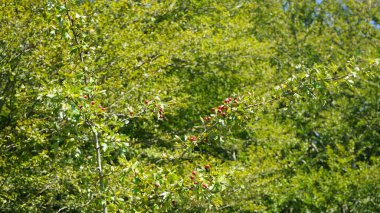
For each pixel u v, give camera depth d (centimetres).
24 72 742
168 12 1171
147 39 947
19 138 699
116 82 756
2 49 757
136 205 475
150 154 885
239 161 1095
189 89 1290
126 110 685
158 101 559
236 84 1355
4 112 856
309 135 1780
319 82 516
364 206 1325
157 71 866
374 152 1722
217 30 1404
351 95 1822
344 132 1669
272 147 1251
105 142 442
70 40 550
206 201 527
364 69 541
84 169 593
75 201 703
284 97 528
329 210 1373
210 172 462
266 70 1459
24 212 734
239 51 1237
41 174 725
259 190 1038
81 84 463
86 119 434
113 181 499
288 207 1450
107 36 867
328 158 1550
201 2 1356
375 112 1722
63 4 496
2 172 720
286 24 2022
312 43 1936
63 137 477
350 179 1323
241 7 1641
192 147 527
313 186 1355
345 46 1942
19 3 786
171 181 444
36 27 753
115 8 933
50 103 406
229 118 508
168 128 1186
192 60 1137
